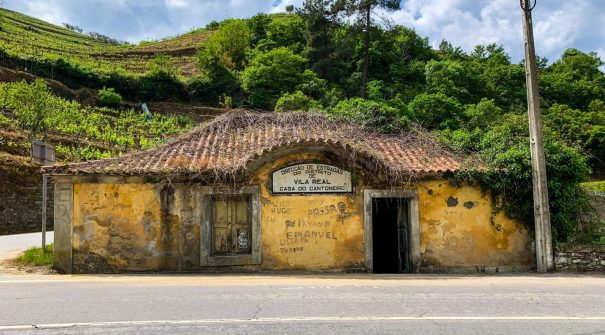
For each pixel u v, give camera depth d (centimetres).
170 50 8969
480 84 5294
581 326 664
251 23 8625
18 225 2719
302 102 4612
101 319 685
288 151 1343
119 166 1300
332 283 1054
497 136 1522
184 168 1295
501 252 1384
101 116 4678
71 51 7800
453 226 1380
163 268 1290
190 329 631
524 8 1409
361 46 5809
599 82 6259
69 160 3281
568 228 1407
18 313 727
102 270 1279
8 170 2812
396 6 4950
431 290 951
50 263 1326
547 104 5553
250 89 5922
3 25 8481
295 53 6600
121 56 8219
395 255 1468
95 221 1288
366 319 689
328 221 1347
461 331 631
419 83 5428
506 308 777
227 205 1348
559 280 1141
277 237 1332
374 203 1439
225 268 1305
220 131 1582
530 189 1385
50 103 3972
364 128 1628
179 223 1302
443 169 1362
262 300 828
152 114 5356
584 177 1420
